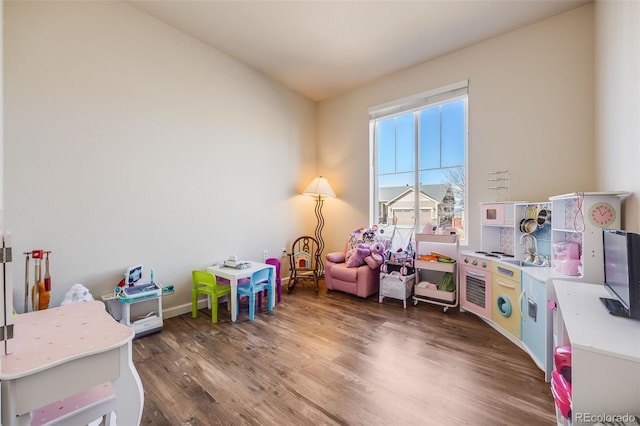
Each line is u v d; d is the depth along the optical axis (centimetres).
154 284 257
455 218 334
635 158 162
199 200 306
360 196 412
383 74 379
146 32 263
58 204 216
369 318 284
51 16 212
